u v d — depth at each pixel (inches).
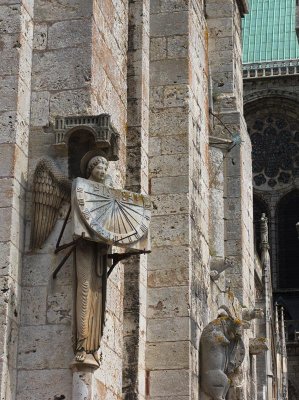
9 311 737.6
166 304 988.6
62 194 773.9
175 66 1066.1
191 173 1041.5
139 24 1026.1
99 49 835.4
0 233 749.3
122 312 885.8
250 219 1517.0
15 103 776.9
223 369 1008.9
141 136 994.7
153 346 975.6
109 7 876.6
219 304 1209.4
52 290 761.0
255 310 1370.6
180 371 964.0
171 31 1078.4
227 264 1258.6
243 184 1448.1
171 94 1058.1
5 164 764.6
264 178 3447.3
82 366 735.7
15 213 758.5
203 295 1058.7
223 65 1517.0
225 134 1437.0
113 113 879.7
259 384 2090.3
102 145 778.2
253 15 3651.6
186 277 995.9
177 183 1027.3
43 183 772.6
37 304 759.7
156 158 1037.8
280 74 3494.1
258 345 1409.9
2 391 719.1
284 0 3656.5
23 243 768.3
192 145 1058.1
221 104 1491.1
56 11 821.2
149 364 968.9
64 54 811.4
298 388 3117.6
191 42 1090.7
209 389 997.8
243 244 1408.7
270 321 2460.6
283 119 3496.6
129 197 758.5
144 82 1021.8
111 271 788.6
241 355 1023.6
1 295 737.6
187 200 1021.2
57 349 748.6
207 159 1148.5
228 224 1413.6
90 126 776.9
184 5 1085.8
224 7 1537.9
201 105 1133.1
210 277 1173.1
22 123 783.1
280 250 3353.8
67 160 784.3
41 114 799.7
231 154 1438.2
